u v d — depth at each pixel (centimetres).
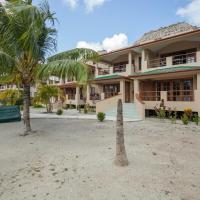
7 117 1378
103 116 1410
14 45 764
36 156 610
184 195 366
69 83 2861
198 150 670
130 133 976
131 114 1658
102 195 367
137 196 362
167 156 601
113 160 562
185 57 1828
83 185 408
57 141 807
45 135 927
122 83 2034
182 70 1503
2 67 744
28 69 906
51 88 2094
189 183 415
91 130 1063
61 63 785
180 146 723
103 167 507
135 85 1869
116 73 2333
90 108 2278
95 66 2519
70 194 372
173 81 1861
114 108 1942
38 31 789
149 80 1967
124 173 467
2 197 365
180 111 1608
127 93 2178
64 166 520
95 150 669
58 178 445
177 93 1817
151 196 362
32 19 673
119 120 528
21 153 644
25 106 949
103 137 884
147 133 977
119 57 2405
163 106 1616
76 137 886
